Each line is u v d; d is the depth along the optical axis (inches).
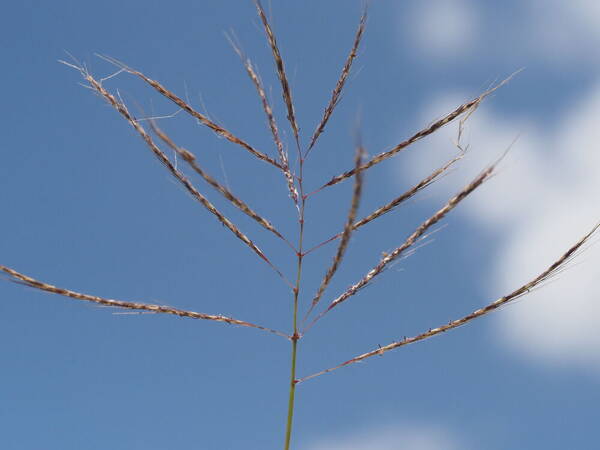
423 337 5.9
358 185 4.6
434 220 5.5
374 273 5.8
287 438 5.8
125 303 5.8
